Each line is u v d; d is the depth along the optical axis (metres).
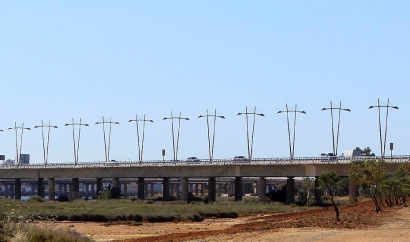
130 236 74.50
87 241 53.88
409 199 131.00
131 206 147.88
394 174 135.00
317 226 63.59
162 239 61.66
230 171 179.38
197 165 184.00
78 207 141.25
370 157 153.62
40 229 53.00
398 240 47.09
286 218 89.44
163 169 191.38
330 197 72.06
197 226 92.62
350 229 59.56
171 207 143.00
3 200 168.50
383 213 83.50
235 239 53.00
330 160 160.12
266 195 193.00
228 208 138.50
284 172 168.62
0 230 49.62
